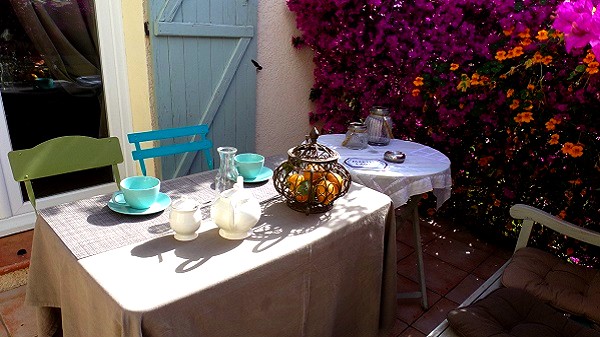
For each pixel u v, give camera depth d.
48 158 1.53
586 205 2.27
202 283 1.02
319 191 1.38
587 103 2.09
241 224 1.21
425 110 2.71
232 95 2.83
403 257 2.57
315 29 3.05
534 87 2.22
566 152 2.15
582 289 1.58
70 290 1.17
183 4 2.40
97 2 2.34
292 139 3.47
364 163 1.85
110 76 2.51
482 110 2.46
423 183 1.74
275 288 1.19
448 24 2.50
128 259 1.11
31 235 2.44
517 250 1.83
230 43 2.71
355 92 3.12
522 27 2.19
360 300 1.59
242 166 1.64
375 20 2.79
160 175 2.67
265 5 2.94
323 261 1.32
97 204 1.42
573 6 1.46
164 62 2.42
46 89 2.53
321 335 1.44
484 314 1.39
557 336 1.31
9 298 2.01
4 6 2.31
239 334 1.14
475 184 2.72
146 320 0.92
